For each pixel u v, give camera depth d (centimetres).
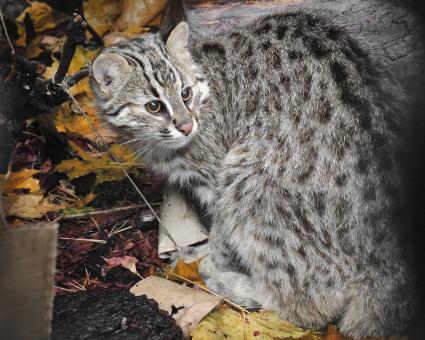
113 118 107
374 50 108
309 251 100
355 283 99
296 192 100
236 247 105
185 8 123
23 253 78
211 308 99
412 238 98
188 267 105
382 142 98
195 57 110
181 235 110
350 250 99
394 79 104
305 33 106
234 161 105
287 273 101
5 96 115
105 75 106
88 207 116
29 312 80
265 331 99
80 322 95
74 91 127
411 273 99
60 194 117
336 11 117
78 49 133
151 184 119
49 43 137
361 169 98
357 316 100
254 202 102
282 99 103
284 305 102
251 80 106
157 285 102
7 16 138
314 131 100
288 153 101
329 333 100
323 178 99
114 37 139
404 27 112
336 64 102
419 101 101
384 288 99
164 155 108
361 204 98
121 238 112
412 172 98
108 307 97
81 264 108
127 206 116
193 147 107
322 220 99
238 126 106
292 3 120
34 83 115
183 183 111
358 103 100
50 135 120
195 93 106
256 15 121
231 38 110
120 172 119
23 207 112
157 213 114
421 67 109
